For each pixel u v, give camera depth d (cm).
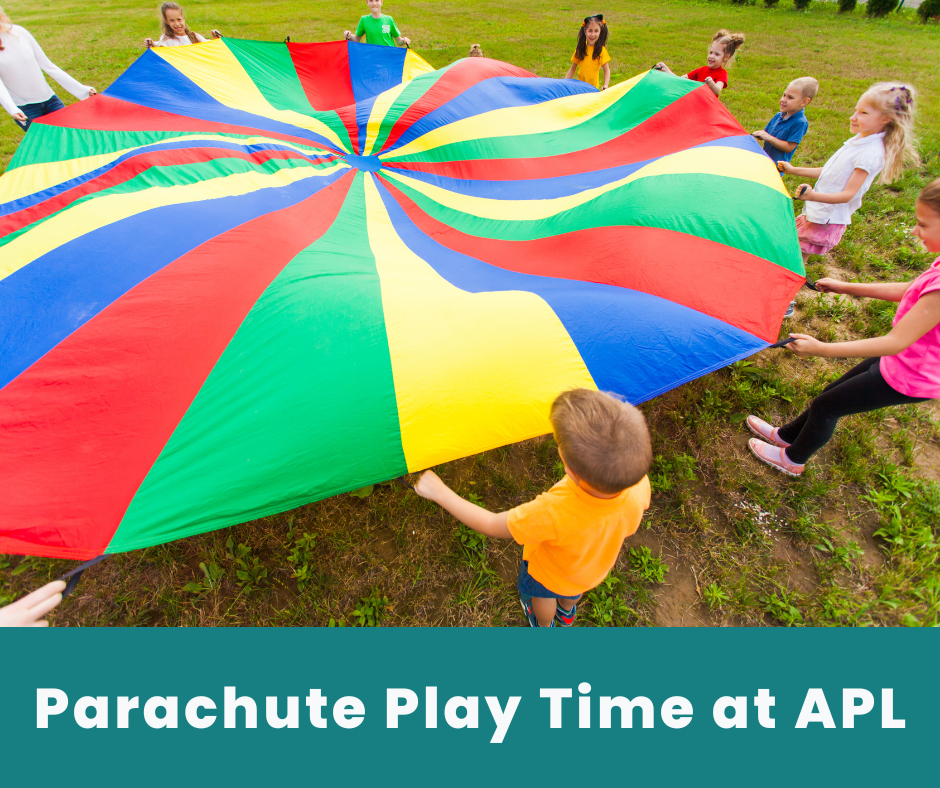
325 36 1237
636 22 1502
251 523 297
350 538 293
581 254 295
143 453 199
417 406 208
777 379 374
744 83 979
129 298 230
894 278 467
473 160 390
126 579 276
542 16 1511
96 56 1023
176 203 280
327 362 215
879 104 322
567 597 218
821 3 1994
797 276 269
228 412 207
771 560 292
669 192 299
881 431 349
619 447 152
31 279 236
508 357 219
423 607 273
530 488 322
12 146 644
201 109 418
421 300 241
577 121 420
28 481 190
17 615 173
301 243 279
